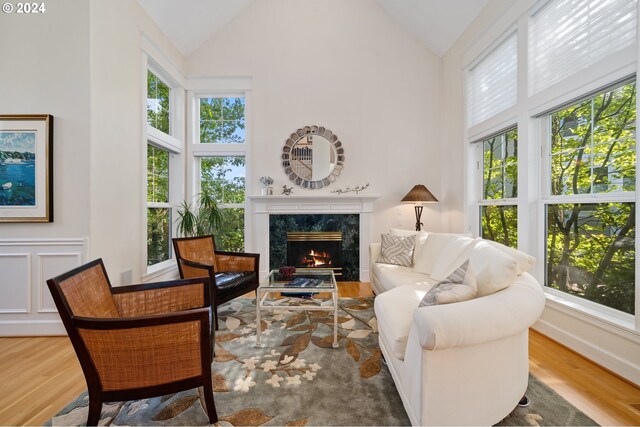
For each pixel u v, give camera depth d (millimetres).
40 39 2398
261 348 2168
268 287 2234
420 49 4258
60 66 2396
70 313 1292
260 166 4195
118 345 1293
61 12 2391
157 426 1398
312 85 4211
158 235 3703
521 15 2666
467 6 3332
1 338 2375
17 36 2398
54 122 2393
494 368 1274
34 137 2377
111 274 2650
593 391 1646
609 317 1906
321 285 2314
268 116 4191
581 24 2141
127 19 2859
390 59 4246
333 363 1947
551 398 1582
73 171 2400
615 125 1955
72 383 1761
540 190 2572
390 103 4250
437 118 4266
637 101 1717
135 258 2990
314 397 1593
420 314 1191
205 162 4316
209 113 4316
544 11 2482
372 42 4234
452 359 1185
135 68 2996
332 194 4195
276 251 4199
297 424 1397
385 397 1589
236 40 4172
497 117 3072
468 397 1213
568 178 2326
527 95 2605
